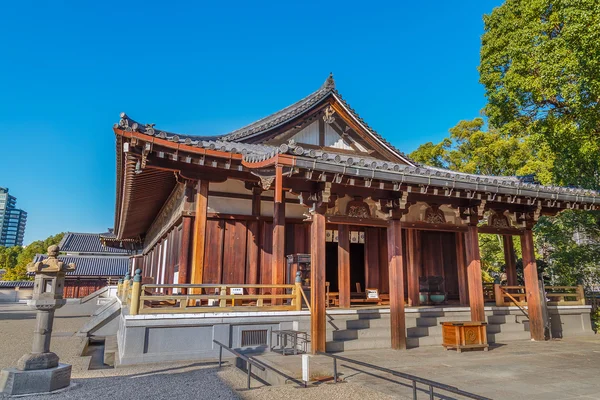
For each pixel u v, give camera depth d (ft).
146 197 48.19
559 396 18.40
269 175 27.99
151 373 24.48
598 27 29.78
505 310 42.11
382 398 18.29
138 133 28.17
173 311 28.09
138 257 100.53
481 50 54.65
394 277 32.17
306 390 19.75
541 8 40.47
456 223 41.34
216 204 37.09
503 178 53.52
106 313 48.37
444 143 102.12
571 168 49.06
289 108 53.01
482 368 24.61
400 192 32.83
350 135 48.62
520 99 44.47
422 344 33.27
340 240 40.19
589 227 55.06
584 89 33.91
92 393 20.04
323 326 28.84
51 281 21.74
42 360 20.80
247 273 37.14
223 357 28.60
